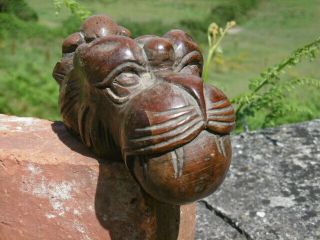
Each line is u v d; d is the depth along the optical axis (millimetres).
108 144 1523
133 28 8023
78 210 1606
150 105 1327
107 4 10062
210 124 1333
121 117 1394
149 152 1322
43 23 7773
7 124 1841
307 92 4102
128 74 1400
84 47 1472
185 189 1330
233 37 9180
